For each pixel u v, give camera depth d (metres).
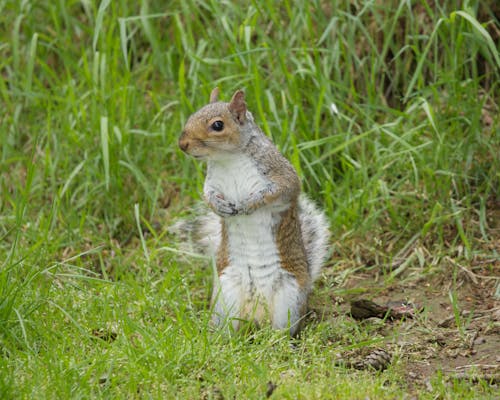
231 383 7.45
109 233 11.67
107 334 8.65
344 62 12.64
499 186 11.24
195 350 7.95
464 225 10.97
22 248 10.32
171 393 7.30
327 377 7.74
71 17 13.31
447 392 7.55
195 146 8.84
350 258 10.93
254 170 9.02
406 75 12.34
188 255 10.56
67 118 12.38
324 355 8.20
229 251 9.27
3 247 10.62
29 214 11.73
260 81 11.65
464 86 11.52
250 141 9.02
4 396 7.08
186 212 11.54
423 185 11.37
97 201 11.86
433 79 12.38
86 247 11.23
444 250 10.74
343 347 8.59
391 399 7.35
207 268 10.44
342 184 11.40
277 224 9.12
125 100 11.91
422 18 12.32
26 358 7.88
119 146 11.81
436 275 10.41
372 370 8.12
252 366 7.60
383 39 12.58
